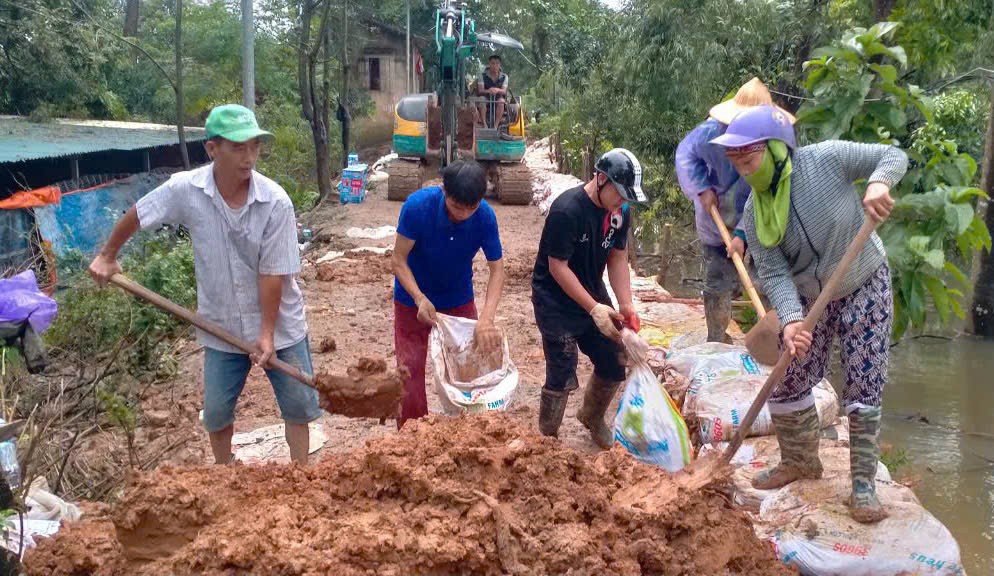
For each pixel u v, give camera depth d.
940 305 6.85
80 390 6.58
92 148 16.55
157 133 20.19
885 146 3.60
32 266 11.46
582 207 4.45
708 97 16.33
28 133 18.80
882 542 3.69
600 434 5.24
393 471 3.10
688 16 15.72
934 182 6.78
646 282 9.16
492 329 4.52
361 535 2.87
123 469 5.30
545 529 3.03
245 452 5.23
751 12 15.37
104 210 16.05
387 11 34.53
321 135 17.17
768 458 4.62
